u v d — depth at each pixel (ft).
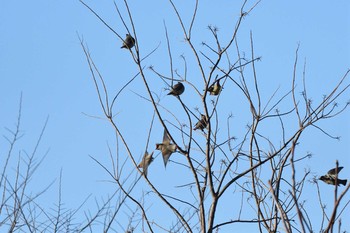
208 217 45.09
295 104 48.21
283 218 31.81
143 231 43.62
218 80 49.70
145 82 48.06
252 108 49.34
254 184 47.32
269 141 49.44
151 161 46.80
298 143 47.39
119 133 47.11
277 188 46.11
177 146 46.96
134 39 49.11
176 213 44.93
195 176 45.37
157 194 45.55
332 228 29.01
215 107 49.57
